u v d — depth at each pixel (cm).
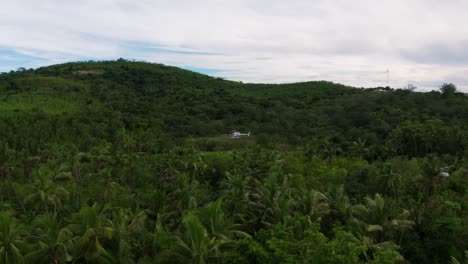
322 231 4112
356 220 3744
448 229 4034
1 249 2859
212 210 3297
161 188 6341
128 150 7769
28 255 2886
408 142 8512
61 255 2953
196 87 18088
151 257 3350
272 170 6119
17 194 5469
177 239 2920
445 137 8319
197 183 5981
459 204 4541
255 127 11306
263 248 2462
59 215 4841
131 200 5291
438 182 5569
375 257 2302
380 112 11369
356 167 6912
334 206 4259
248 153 7706
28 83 14450
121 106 12269
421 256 3888
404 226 3809
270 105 14238
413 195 5434
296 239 2441
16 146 7906
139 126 10138
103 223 3422
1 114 10000
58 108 11644
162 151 8788
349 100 13938
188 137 10406
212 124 11369
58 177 5731
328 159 7819
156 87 16938
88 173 6881
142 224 3838
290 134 10669
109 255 3011
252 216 4212
